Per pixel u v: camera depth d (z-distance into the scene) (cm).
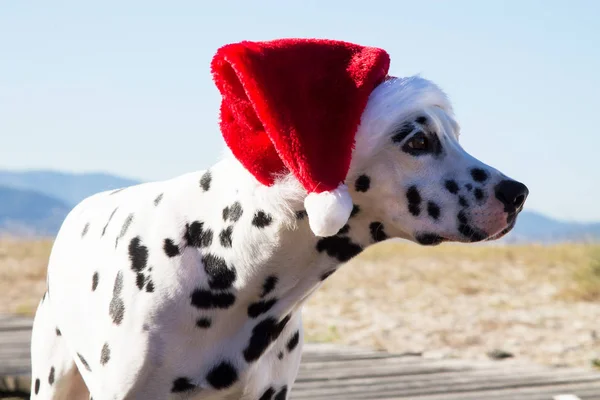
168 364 395
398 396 673
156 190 435
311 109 379
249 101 389
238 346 402
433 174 390
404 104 384
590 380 738
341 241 399
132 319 399
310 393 684
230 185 404
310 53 390
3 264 1950
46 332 470
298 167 377
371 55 391
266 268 396
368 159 385
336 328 1107
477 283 1612
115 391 400
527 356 909
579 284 1423
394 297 1434
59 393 465
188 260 401
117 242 421
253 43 396
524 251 2291
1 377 705
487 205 385
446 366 802
